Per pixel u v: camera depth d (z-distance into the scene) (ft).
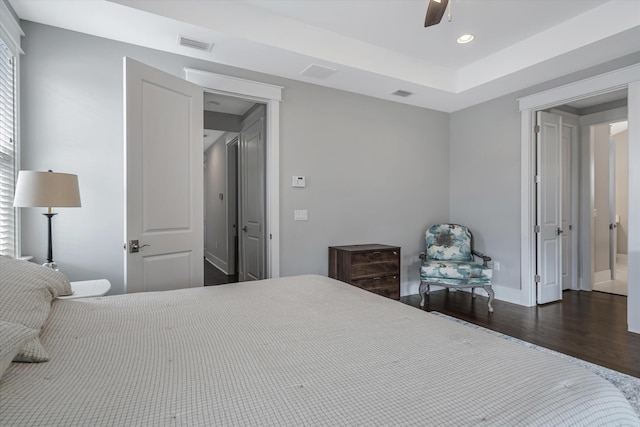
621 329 10.01
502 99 13.34
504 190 13.32
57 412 2.35
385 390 2.73
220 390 2.71
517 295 12.87
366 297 5.70
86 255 8.45
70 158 8.29
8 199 7.28
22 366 3.01
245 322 4.41
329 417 2.37
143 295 5.71
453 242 13.89
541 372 3.06
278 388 2.75
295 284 6.62
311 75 11.19
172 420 2.31
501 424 2.32
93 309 4.80
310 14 9.19
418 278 14.73
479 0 8.45
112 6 7.36
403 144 14.24
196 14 8.12
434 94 13.06
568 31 9.39
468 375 3.00
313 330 4.14
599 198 16.25
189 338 3.84
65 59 8.25
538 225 12.71
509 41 10.61
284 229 11.55
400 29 9.91
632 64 9.53
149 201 8.40
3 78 7.06
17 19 7.65
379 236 13.65
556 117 13.24
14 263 4.55
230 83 10.37
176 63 9.63
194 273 9.55
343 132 12.71
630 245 9.59
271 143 11.21
